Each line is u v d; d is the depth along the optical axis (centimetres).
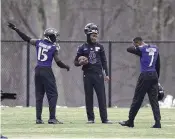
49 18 9225
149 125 4169
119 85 11081
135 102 3956
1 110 5462
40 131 3781
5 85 9069
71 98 10538
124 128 3966
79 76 10650
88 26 4272
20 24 10412
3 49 9669
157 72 3897
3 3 10356
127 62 11612
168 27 11250
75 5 11775
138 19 10069
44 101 7325
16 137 3456
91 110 4312
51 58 4191
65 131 3781
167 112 5328
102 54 4284
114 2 11744
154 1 10038
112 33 11906
